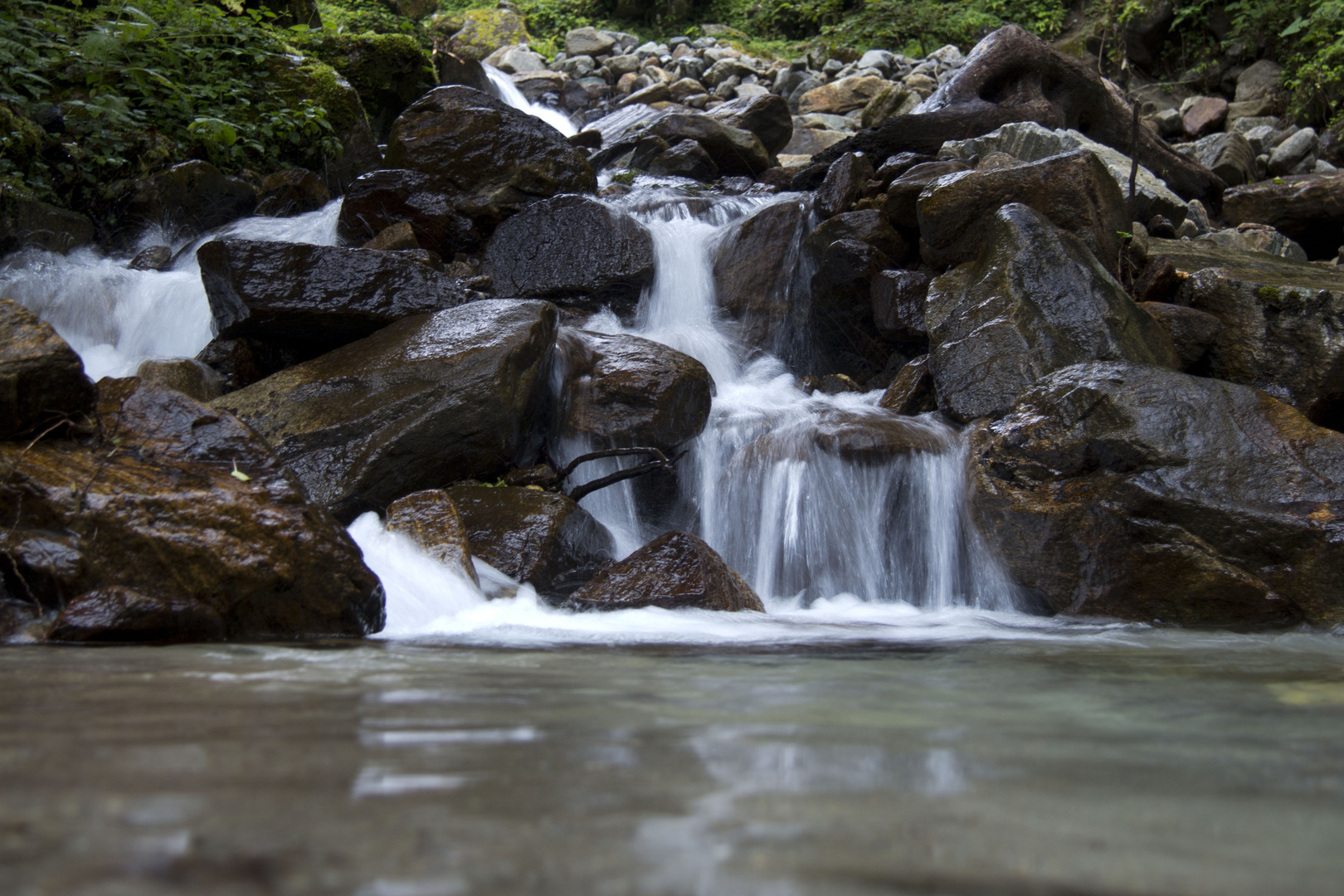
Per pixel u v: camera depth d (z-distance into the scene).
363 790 1.14
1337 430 6.43
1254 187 10.98
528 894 0.80
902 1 21.19
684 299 8.63
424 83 13.24
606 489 6.19
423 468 5.42
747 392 7.76
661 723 1.68
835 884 0.84
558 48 23.47
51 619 3.17
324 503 5.12
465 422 5.47
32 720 1.62
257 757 1.33
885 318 7.62
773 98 13.99
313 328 6.56
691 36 23.11
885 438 5.77
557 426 6.30
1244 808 1.18
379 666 2.50
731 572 4.73
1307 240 10.77
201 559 3.36
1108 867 0.93
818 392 7.82
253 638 3.33
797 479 5.82
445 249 8.89
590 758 1.36
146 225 9.20
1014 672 2.72
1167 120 15.78
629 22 24.03
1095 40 18.66
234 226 9.55
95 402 3.80
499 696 1.99
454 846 0.93
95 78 9.72
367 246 8.48
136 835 0.95
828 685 2.32
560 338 6.64
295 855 0.89
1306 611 4.53
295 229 9.42
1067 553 5.00
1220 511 4.73
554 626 3.92
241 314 6.45
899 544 5.67
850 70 19.14
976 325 6.48
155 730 1.53
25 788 1.13
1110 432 5.08
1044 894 0.84
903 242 8.15
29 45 9.75
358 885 0.81
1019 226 6.73
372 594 3.69
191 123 9.88
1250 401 5.16
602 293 8.43
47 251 8.41
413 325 6.23
